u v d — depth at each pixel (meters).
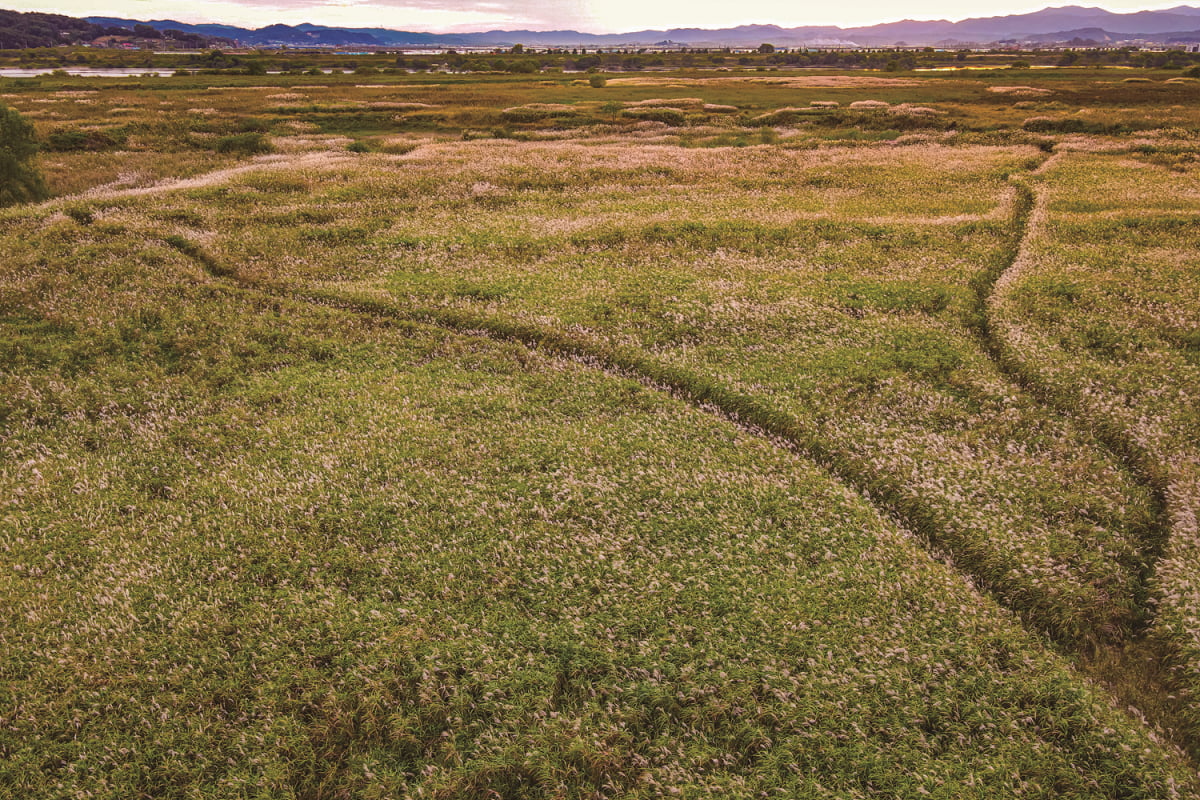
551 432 16.48
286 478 15.00
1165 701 9.91
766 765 8.82
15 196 38.00
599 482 14.39
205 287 25.47
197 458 15.98
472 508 13.74
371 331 22.48
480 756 9.21
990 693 9.60
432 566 12.30
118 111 69.50
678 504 13.66
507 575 12.01
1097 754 8.82
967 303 23.67
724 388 18.30
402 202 38.41
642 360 20.14
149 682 10.16
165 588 11.89
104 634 10.94
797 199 39.53
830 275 26.80
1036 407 17.03
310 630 10.98
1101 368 18.39
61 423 17.48
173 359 20.89
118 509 14.17
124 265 26.84
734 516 13.27
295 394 18.73
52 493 14.65
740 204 38.44
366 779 8.99
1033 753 8.82
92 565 12.54
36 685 10.11
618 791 8.72
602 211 37.16
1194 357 19.02
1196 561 11.76
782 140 61.12
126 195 38.03
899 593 11.26
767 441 16.03
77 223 32.62
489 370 20.09
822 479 14.38
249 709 9.80
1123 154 50.06
